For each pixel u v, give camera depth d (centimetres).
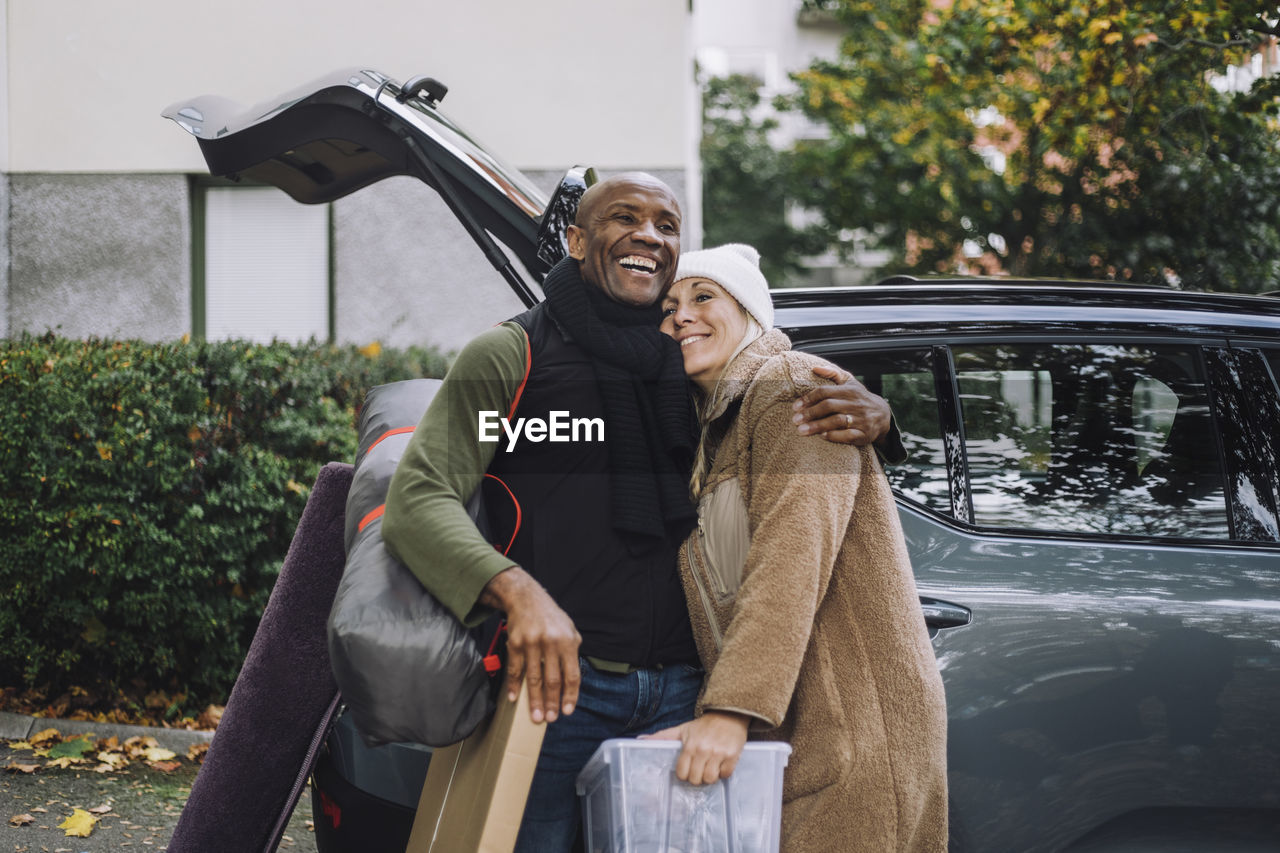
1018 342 279
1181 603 254
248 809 271
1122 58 626
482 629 213
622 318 228
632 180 227
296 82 849
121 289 855
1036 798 245
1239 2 563
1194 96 651
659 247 226
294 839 398
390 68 852
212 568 475
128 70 847
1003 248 1460
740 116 2362
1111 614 251
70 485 454
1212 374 283
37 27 843
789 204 2308
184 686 495
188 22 846
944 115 1365
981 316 281
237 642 489
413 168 332
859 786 212
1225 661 251
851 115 1595
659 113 852
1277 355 288
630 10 849
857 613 219
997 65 778
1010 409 274
